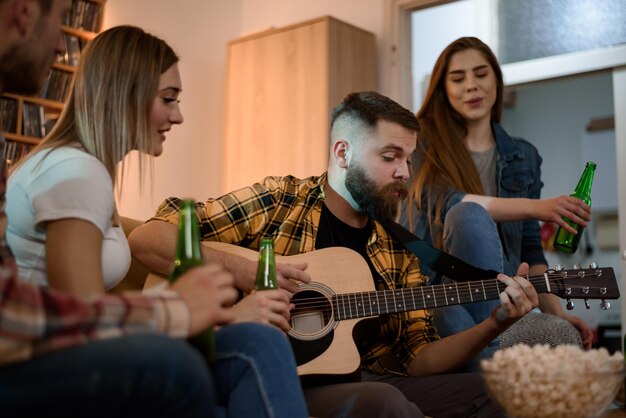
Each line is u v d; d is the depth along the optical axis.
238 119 5.08
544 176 7.14
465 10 5.02
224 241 2.17
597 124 6.89
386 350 2.21
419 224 3.02
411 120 2.27
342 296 2.05
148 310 1.08
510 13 4.57
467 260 2.54
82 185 1.51
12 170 1.63
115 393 1.02
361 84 4.85
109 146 1.67
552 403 1.23
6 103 4.41
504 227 3.02
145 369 1.02
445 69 3.27
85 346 1.01
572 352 1.27
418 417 1.83
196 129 5.40
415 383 2.08
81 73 1.69
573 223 2.61
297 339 2.01
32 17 1.26
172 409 1.07
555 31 4.39
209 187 5.42
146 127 1.73
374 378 2.17
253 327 1.36
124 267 1.65
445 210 2.91
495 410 1.97
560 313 2.79
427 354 2.12
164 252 2.04
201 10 5.51
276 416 1.30
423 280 2.26
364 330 2.12
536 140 7.18
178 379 1.05
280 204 2.22
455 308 2.42
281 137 4.86
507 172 3.23
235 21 5.61
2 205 1.38
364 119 2.23
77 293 1.43
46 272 1.50
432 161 3.08
